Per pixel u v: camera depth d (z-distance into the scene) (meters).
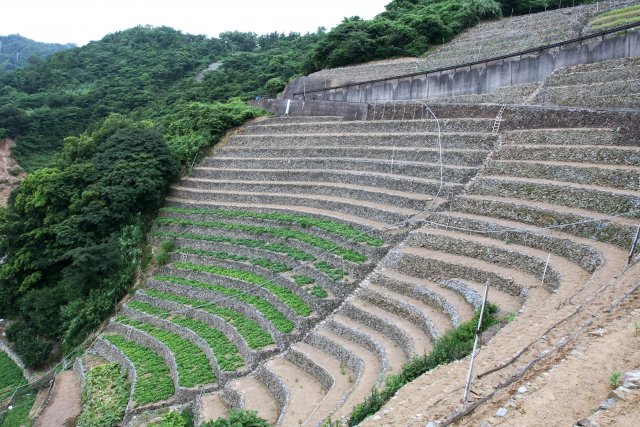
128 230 35.69
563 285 16.06
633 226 17.55
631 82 25.47
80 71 88.25
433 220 24.59
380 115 36.91
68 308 31.95
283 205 33.38
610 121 24.08
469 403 9.98
